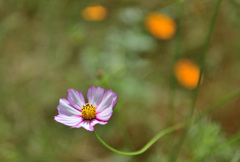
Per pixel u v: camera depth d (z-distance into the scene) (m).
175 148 1.27
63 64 1.44
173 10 1.48
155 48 1.45
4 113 1.33
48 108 1.36
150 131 1.32
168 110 1.37
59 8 1.52
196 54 1.47
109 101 1.03
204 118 1.24
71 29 1.42
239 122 1.31
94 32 1.47
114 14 1.49
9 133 1.30
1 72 1.42
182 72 1.36
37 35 1.50
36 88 1.39
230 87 1.40
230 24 1.46
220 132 1.26
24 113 1.34
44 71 1.43
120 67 1.35
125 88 1.33
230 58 1.44
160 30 1.39
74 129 1.31
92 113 1.03
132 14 1.43
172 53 1.46
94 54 1.39
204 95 1.40
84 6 1.51
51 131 1.30
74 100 1.03
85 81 1.38
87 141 1.31
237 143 1.21
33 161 1.26
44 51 1.47
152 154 1.28
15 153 1.26
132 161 1.27
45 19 1.51
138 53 1.43
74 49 1.45
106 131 1.31
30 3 1.54
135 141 1.31
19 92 1.38
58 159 1.29
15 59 1.46
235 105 1.34
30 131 1.31
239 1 1.34
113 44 1.40
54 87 1.39
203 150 1.20
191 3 1.49
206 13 1.49
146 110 1.35
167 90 1.42
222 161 1.21
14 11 1.53
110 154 1.30
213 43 1.47
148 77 1.41
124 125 1.32
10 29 1.50
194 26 1.49
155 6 1.51
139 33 1.41
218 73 1.43
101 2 1.51
